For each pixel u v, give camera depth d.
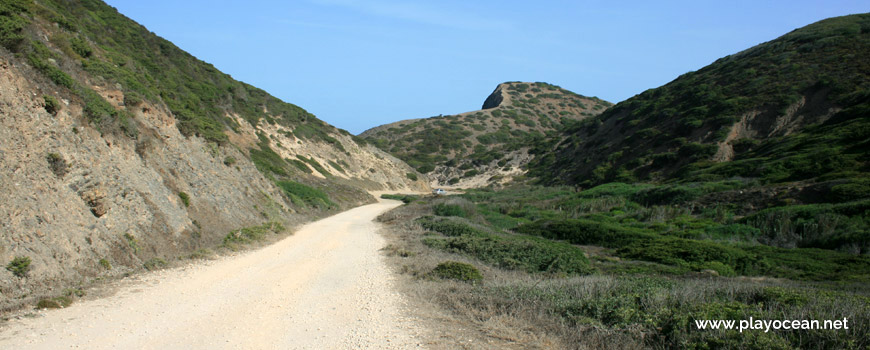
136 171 13.88
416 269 12.50
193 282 10.26
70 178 10.62
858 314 6.43
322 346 6.42
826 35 57.34
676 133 53.50
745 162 38.88
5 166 9.10
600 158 60.91
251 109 55.12
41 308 7.40
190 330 6.89
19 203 8.83
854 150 32.44
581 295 8.41
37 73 11.84
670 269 14.71
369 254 15.67
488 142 109.94
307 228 24.00
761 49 64.25
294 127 61.06
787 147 39.09
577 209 35.44
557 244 18.92
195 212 16.20
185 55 50.72
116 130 13.89
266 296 9.29
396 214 32.47
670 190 34.09
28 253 8.33
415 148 105.88
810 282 12.93
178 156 17.83
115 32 37.50
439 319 7.85
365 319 7.81
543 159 77.38
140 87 18.19
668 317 6.87
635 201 36.22
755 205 28.02
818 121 43.47
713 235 22.72
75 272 9.09
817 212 22.45
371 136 118.06
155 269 11.17
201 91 44.09
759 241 21.84
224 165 23.12
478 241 16.86
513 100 140.75
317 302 8.96
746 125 48.12
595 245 22.05
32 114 10.64
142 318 7.38
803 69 52.06
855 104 41.81
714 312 6.79
